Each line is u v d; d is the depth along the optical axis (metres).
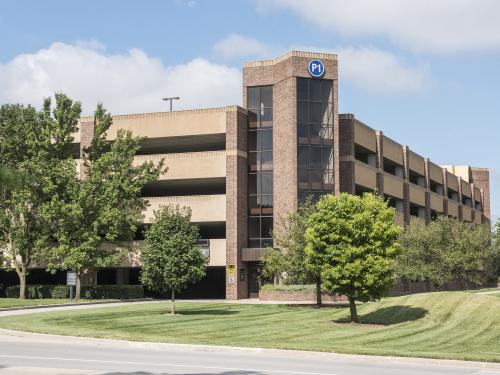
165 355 19.14
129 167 50.47
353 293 30.55
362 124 59.84
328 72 54.91
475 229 53.91
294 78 53.91
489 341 25.06
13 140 48.53
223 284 63.00
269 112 56.06
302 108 54.03
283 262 40.50
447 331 27.95
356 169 57.38
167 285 34.06
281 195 54.12
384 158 66.50
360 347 21.73
